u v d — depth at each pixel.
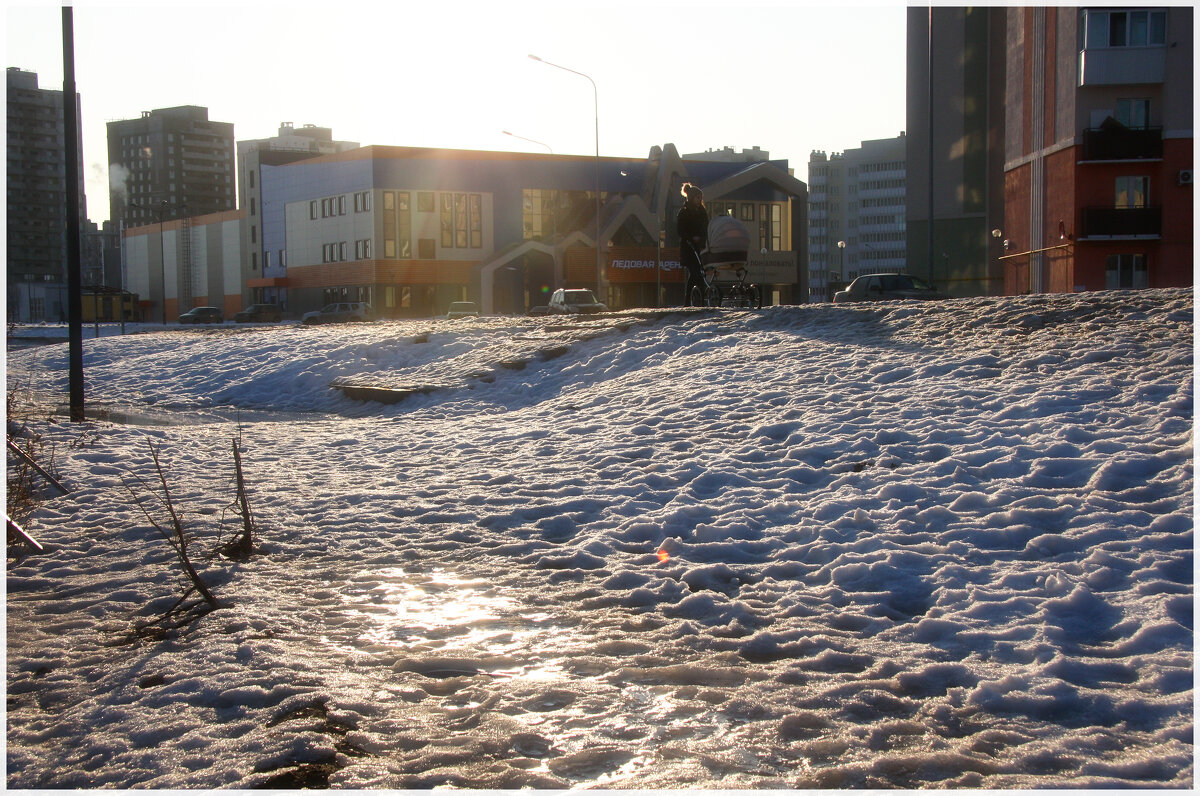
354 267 72.88
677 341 14.75
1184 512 5.54
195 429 13.44
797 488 7.11
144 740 3.55
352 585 5.52
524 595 5.27
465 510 7.28
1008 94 45.31
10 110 142.12
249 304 88.31
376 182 70.06
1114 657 4.08
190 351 25.33
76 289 13.95
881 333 12.63
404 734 3.53
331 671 4.16
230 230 90.25
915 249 52.88
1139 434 7.04
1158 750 3.28
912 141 52.62
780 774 3.20
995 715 3.61
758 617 4.77
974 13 50.31
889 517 6.14
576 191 75.69
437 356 18.67
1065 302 12.03
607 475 8.11
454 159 72.06
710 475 7.58
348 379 18.00
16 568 6.18
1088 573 4.94
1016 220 44.31
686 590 5.23
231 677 4.07
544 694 3.87
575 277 69.38
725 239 20.47
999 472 6.74
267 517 7.34
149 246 105.31
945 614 4.64
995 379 9.32
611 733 3.53
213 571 5.86
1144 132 37.44
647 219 71.88
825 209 170.00
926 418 8.33
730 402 10.34
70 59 13.73
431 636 4.62
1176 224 37.78
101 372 24.14
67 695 4.09
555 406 12.60
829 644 4.36
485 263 70.06
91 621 5.07
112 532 7.06
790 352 12.40
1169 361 8.81
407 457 10.11
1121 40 37.31
